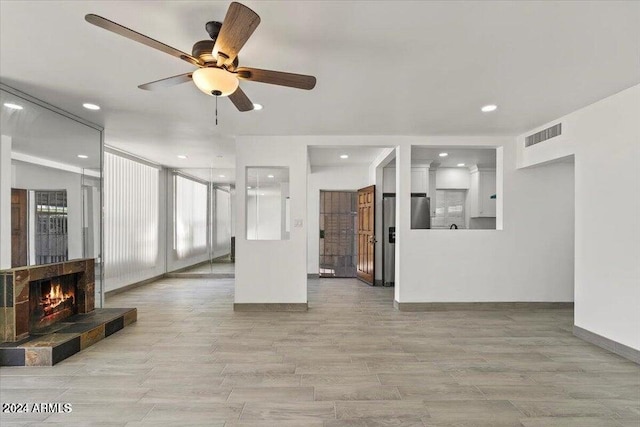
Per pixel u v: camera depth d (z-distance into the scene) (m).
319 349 3.36
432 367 2.95
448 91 3.18
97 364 2.99
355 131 4.63
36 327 3.40
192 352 3.27
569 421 2.17
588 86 3.06
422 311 4.80
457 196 7.68
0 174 3.12
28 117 3.39
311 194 7.48
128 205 6.30
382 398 2.45
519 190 4.91
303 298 4.82
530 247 4.91
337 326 4.10
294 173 4.86
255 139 4.86
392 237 6.77
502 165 4.91
